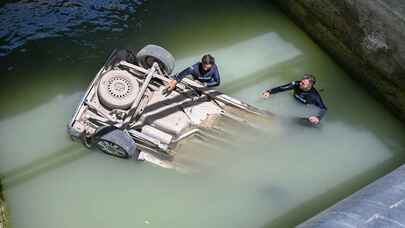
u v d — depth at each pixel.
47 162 7.16
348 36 8.11
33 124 7.58
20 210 6.78
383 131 7.70
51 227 6.68
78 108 6.95
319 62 8.58
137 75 7.40
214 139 7.10
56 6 9.24
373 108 7.97
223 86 8.05
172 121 7.06
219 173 7.05
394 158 7.41
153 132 6.96
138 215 6.79
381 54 7.64
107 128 6.69
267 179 7.07
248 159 7.14
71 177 7.04
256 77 8.22
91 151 7.21
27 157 7.24
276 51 8.69
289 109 7.65
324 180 7.13
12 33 8.79
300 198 6.96
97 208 6.84
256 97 7.89
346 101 8.04
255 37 8.92
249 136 7.21
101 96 6.93
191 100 7.26
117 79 7.02
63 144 7.34
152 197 6.91
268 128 7.32
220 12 9.29
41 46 8.63
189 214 6.81
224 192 6.96
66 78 8.20
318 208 6.87
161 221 6.76
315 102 7.54
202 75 7.46
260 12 9.33
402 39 7.27
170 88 7.25
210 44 8.77
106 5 9.31
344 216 5.28
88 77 8.23
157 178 7.02
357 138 7.58
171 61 7.61
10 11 9.12
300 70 8.41
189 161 7.00
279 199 6.94
